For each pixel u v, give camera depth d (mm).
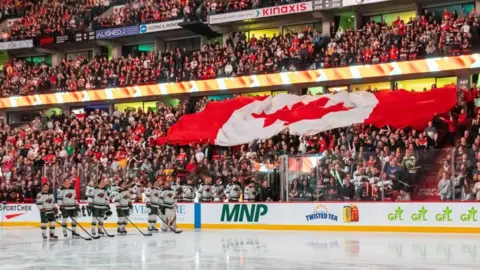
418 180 27000
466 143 28859
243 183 31031
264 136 33844
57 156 39750
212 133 35438
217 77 41719
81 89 47062
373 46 36969
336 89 40906
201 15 44281
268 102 35750
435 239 23516
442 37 34906
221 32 45906
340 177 28531
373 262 16875
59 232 30594
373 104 32781
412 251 19438
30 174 36250
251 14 42375
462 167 26125
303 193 29297
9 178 36906
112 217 33875
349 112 32875
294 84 39812
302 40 40125
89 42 49688
